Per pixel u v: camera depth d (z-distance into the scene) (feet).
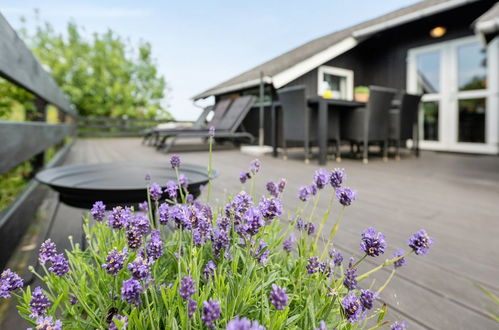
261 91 17.63
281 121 17.70
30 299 2.04
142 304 2.06
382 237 2.15
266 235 2.70
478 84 17.87
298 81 20.59
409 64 20.68
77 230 4.82
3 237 3.59
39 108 10.36
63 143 17.25
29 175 8.61
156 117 57.26
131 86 54.85
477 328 2.62
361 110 13.47
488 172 10.68
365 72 23.84
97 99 52.75
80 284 2.20
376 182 8.91
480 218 5.56
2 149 3.62
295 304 2.32
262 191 7.35
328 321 2.23
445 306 2.91
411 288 3.22
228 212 2.38
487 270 3.62
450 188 8.15
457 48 18.45
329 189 7.93
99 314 2.14
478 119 17.81
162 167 4.96
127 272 2.24
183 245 2.46
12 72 4.30
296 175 9.80
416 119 15.44
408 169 11.37
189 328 1.80
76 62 54.24
